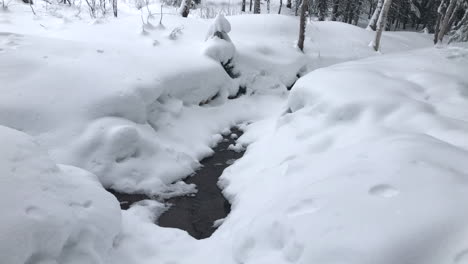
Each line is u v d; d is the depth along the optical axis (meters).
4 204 2.62
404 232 2.47
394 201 2.78
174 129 7.16
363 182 3.13
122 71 6.90
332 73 6.69
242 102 9.43
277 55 11.08
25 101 5.74
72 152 5.55
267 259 3.02
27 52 6.71
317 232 2.78
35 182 2.98
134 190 5.57
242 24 12.77
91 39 9.38
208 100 8.80
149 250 3.88
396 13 25.45
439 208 2.58
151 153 6.09
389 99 5.31
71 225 3.00
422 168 3.11
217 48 9.05
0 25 9.91
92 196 3.61
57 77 6.22
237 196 5.20
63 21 10.86
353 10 24.09
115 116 6.11
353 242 2.54
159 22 11.09
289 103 7.07
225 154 7.10
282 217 3.17
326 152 4.83
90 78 6.36
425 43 16.70
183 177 6.13
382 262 2.36
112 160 5.66
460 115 5.04
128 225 4.23
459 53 8.27
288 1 27.53
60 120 5.76
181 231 4.38
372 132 4.69
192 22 11.81
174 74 7.81
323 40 13.29
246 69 10.04
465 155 3.40
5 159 2.93
